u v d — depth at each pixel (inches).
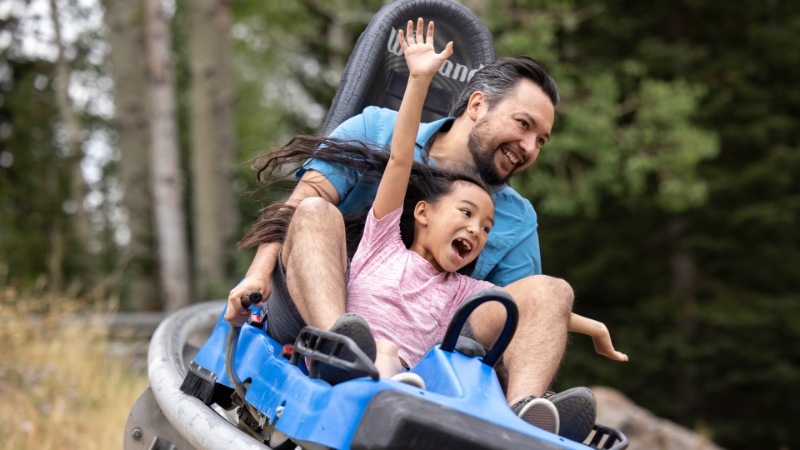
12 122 709.3
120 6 644.1
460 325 105.5
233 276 572.7
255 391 116.4
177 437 146.2
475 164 140.8
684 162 564.7
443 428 91.6
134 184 648.4
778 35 656.4
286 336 123.1
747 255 667.4
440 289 123.1
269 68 1085.1
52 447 226.1
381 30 167.6
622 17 660.7
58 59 739.4
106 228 914.1
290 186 145.0
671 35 679.1
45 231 609.0
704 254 676.1
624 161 586.9
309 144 139.6
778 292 675.4
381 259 122.3
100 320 322.3
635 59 647.1
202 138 572.7
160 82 570.6
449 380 102.2
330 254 116.1
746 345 652.1
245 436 106.9
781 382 645.3
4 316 286.5
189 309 192.4
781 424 675.4
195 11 570.3
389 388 96.2
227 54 578.9
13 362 273.6
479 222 122.4
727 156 669.9
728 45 676.7
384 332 118.6
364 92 165.8
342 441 95.2
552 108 140.8
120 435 242.5
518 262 151.0
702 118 637.3
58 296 339.6
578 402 110.8
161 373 140.9
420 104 118.4
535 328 119.7
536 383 116.6
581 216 662.5
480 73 144.2
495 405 100.5
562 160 591.8
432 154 142.9
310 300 112.6
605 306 691.4
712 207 653.9
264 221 128.6
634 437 308.2
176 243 575.2
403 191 121.0
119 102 652.1
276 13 821.9
